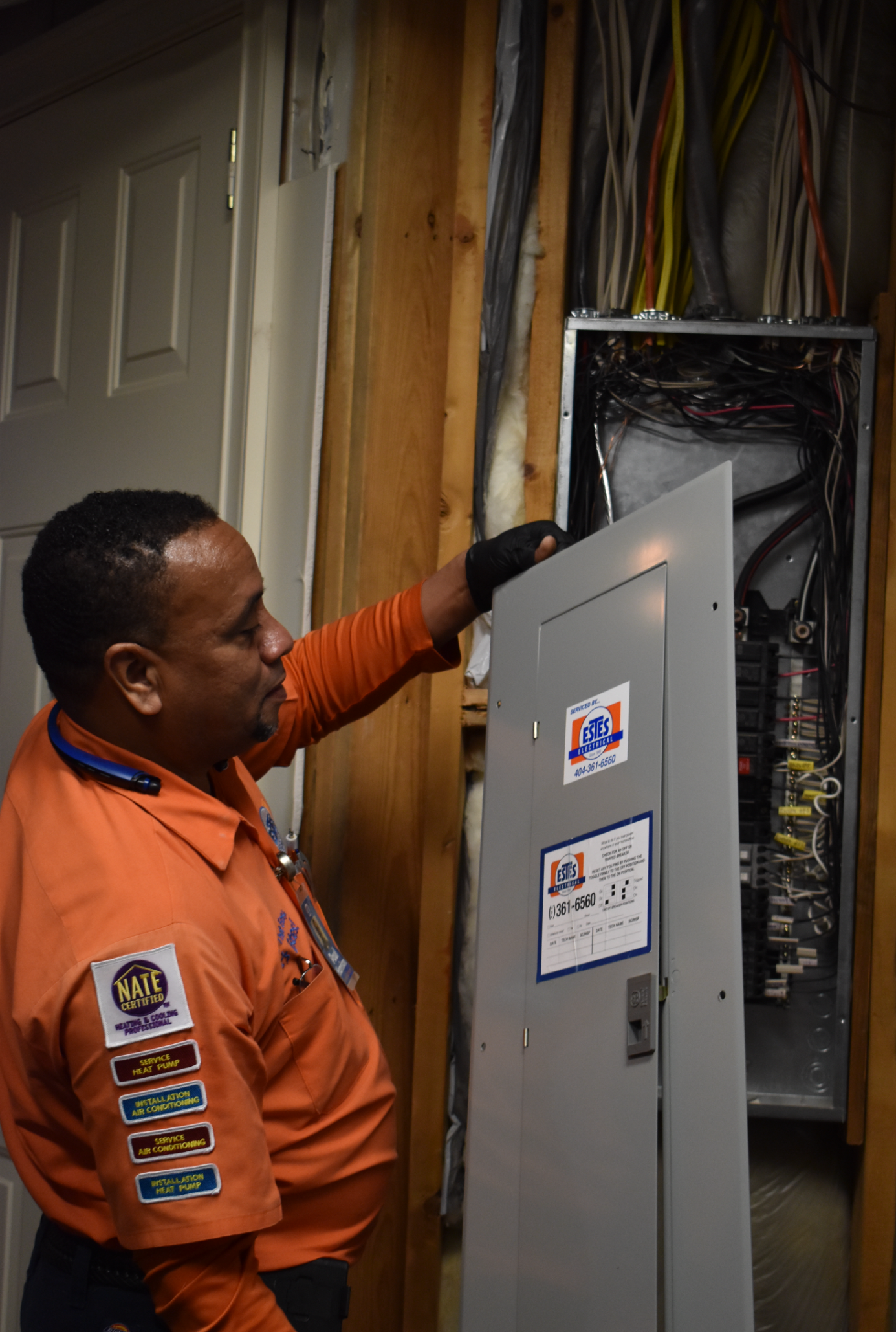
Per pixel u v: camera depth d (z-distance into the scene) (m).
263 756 1.29
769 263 1.66
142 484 1.79
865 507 1.60
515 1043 1.12
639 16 1.69
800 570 1.69
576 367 1.67
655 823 0.96
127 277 1.86
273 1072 0.97
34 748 0.98
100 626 0.87
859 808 1.59
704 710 0.91
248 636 0.93
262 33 1.67
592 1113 0.98
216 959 0.83
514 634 1.23
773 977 1.62
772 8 1.67
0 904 0.90
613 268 1.66
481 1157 1.15
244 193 1.69
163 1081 0.80
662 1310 0.92
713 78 1.65
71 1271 0.90
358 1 1.67
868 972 1.56
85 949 0.81
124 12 1.85
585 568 1.11
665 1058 0.92
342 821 1.61
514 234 1.65
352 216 1.63
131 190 1.86
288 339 1.65
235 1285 0.82
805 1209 1.65
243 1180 0.81
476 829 1.64
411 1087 1.61
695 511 0.94
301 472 1.62
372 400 1.60
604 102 1.68
